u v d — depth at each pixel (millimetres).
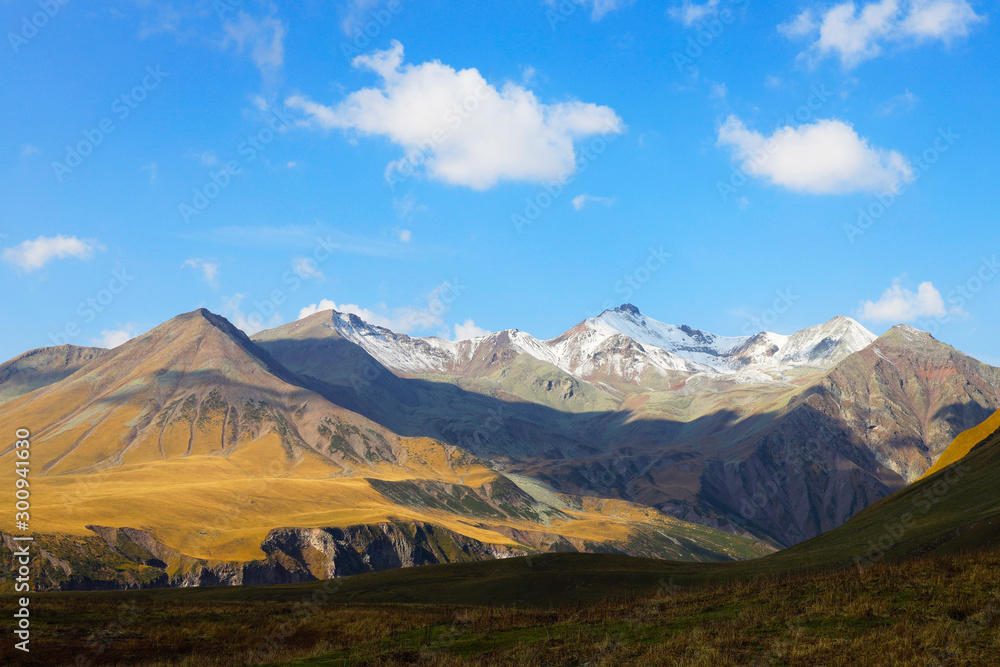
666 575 69625
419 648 31891
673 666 24328
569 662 26844
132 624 42406
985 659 22484
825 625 27141
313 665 30047
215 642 39188
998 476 68688
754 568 66938
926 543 52594
